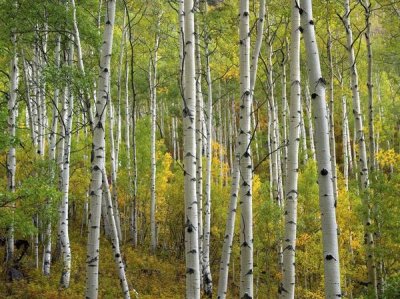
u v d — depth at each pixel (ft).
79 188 58.54
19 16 36.96
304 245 52.70
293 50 22.65
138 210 74.59
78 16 38.29
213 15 52.85
